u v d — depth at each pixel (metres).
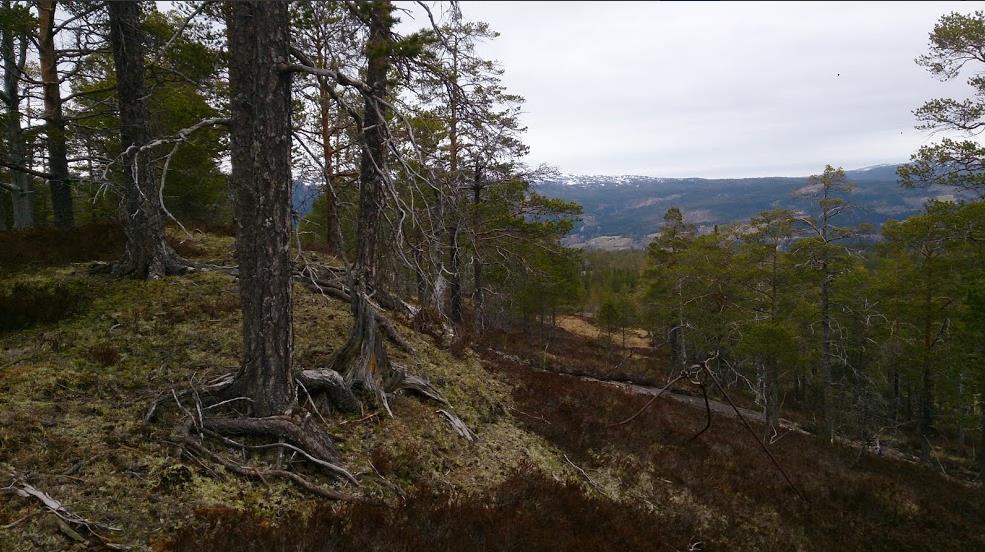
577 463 9.47
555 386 13.20
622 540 6.84
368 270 11.27
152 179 10.11
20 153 12.84
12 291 8.77
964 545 11.73
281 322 5.89
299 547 4.30
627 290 59.53
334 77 5.25
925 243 22.08
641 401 15.10
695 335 31.47
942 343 23.20
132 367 6.98
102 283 9.77
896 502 13.38
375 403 7.54
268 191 5.54
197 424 5.73
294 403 6.14
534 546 5.57
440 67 6.62
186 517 4.48
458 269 13.98
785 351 20.33
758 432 17.91
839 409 27.91
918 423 28.22
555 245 20.39
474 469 7.43
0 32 11.73
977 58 14.77
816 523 10.99
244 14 5.47
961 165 15.63
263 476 5.34
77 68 13.61
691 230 37.34
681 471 10.85
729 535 9.09
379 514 5.18
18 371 6.34
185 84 12.58
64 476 4.52
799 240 24.41
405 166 5.53
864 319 26.83
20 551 3.64
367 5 5.84
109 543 3.92
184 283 10.15
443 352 11.66
